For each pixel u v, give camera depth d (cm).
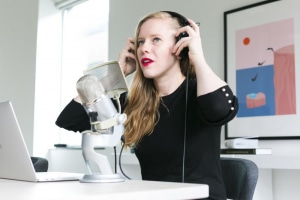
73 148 363
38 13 402
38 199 64
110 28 345
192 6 277
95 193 70
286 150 220
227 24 253
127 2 330
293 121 218
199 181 118
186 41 119
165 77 133
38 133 389
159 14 130
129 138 132
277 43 228
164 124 129
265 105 230
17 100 413
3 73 439
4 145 98
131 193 73
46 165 219
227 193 126
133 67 144
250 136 235
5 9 448
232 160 128
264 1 236
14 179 104
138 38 132
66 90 409
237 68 246
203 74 114
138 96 137
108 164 98
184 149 122
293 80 220
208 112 113
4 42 443
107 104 96
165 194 77
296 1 222
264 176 218
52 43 410
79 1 396
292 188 217
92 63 387
